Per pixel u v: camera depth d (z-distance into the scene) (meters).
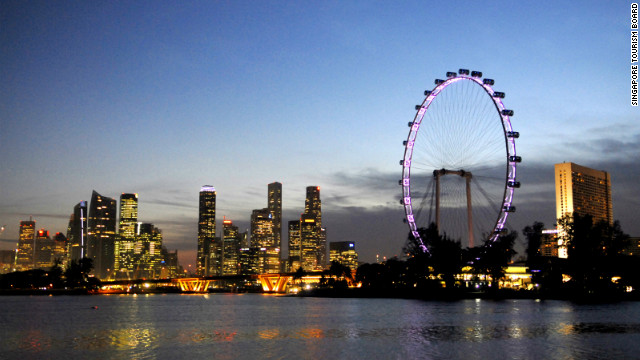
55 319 170.50
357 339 106.06
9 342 107.31
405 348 92.75
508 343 95.88
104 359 85.31
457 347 92.56
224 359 83.75
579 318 140.75
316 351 90.94
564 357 81.50
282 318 167.12
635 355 82.81
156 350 93.44
